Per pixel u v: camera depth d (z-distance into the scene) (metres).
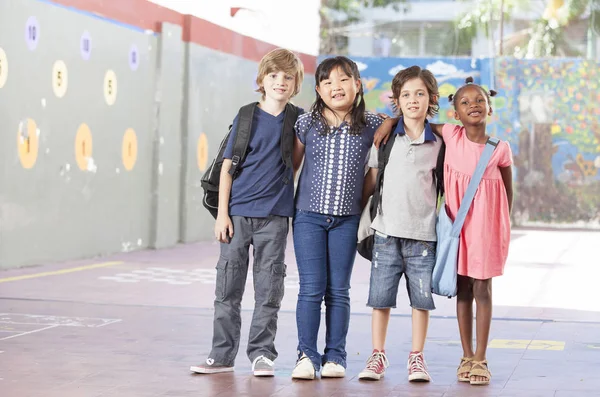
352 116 6.62
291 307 10.23
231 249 6.73
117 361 7.12
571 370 6.93
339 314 6.70
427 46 28.23
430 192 6.59
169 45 18.25
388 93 26.33
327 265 6.71
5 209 13.46
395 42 28.12
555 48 27.98
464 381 6.53
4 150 13.37
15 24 13.53
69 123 15.05
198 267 14.66
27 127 13.91
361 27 28.08
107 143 16.28
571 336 8.44
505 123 26.00
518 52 28.16
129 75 17.00
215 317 6.78
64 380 6.46
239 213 6.71
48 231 14.56
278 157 6.72
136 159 17.36
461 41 28.08
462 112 6.51
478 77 26.19
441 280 6.44
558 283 12.99
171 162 18.52
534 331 8.70
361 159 6.64
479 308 6.53
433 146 6.59
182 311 9.77
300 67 6.76
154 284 12.27
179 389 6.22
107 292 11.31
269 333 6.77
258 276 6.78
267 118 6.76
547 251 18.31
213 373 6.73
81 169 15.46
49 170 14.52
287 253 17.28
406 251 6.59
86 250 15.70
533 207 25.97
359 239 6.68
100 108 16.02
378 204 6.62
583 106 25.72
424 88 6.54
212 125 20.17
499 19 28.11
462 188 6.50
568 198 25.83
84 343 7.84
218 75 20.36
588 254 17.73
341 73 6.55
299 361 6.61
